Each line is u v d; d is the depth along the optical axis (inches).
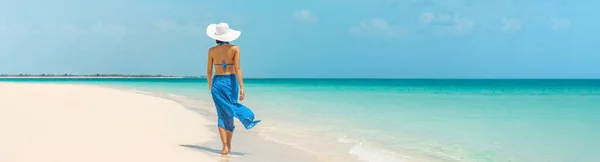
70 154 216.4
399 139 309.3
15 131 277.9
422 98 906.7
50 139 253.9
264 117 456.8
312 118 446.0
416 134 334.3
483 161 240.7
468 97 979.3
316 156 245.0
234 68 234.7
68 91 913.5
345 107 608.4
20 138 253.1
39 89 982.4
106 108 482.0
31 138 254.5
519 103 741.3
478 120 434.9
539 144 293.6
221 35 230.7
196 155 233.8
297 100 785.6
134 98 707.4
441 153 260.8
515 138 317.4
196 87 1722.4
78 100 609.3
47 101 565.6
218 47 233.9
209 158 228.1
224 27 232.1
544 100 861.8
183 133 310.8
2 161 196.1
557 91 1625.2
